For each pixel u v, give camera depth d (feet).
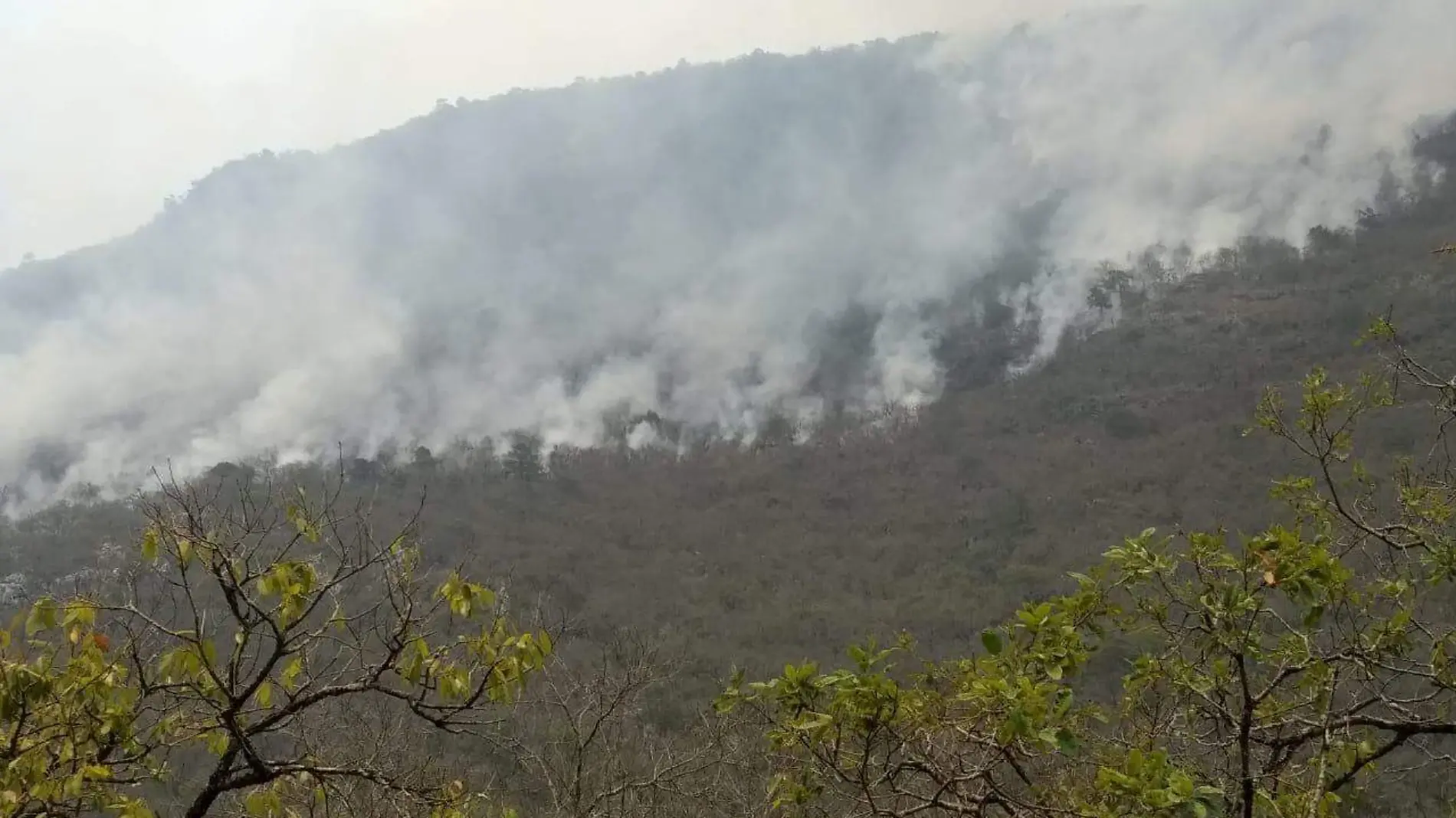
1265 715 14.52
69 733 12.36
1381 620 14.15
